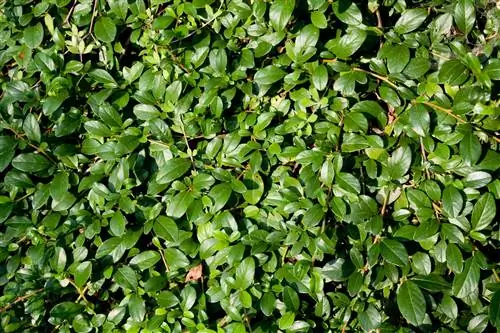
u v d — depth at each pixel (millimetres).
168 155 903
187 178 879
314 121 880
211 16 920
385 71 879
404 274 849
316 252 860
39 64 931
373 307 857
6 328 900
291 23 913
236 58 924
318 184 857
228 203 891
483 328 852
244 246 858
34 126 920
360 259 850
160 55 928
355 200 852
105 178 930
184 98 903
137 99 913
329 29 919
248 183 884
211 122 897
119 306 893
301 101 883
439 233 842
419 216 846
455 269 821
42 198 911
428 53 885
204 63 934
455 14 871
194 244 891
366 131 863
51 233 912
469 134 833
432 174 864
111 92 918
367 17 922
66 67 938
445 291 845
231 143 889
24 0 980
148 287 880
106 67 957
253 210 877
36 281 918
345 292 909
